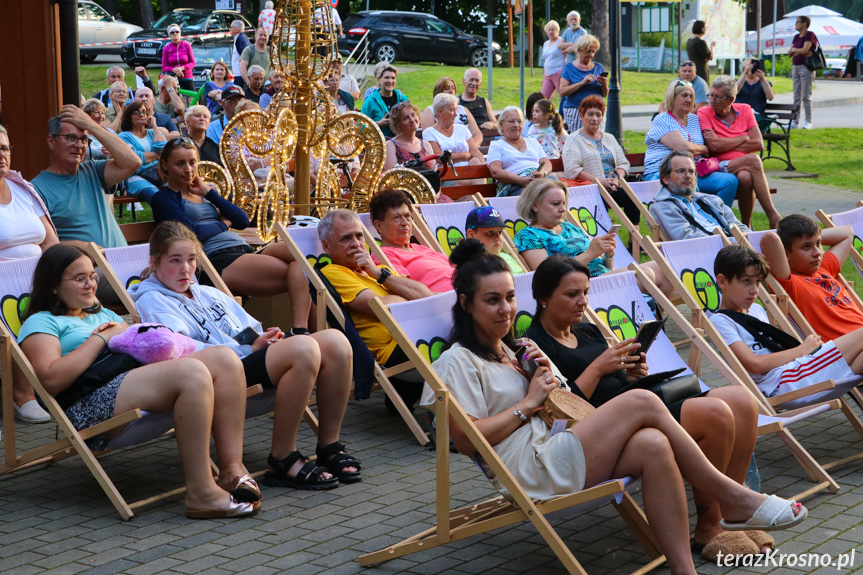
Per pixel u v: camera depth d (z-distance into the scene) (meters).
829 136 21.02
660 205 8.23
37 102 8.69
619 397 3.75
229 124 7.41
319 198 8.08
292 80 7.80
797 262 6.25
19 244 5.89
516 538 4.36
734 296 5.55
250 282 6.45
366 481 5.05
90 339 4.70
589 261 6.50
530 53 30.33
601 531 4.45
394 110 9.12
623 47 31.81
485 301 3.97
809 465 5.00
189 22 26.16
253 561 4.05
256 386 4.81
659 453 3.64
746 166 9.77
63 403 4.70
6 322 5.00
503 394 3.94
